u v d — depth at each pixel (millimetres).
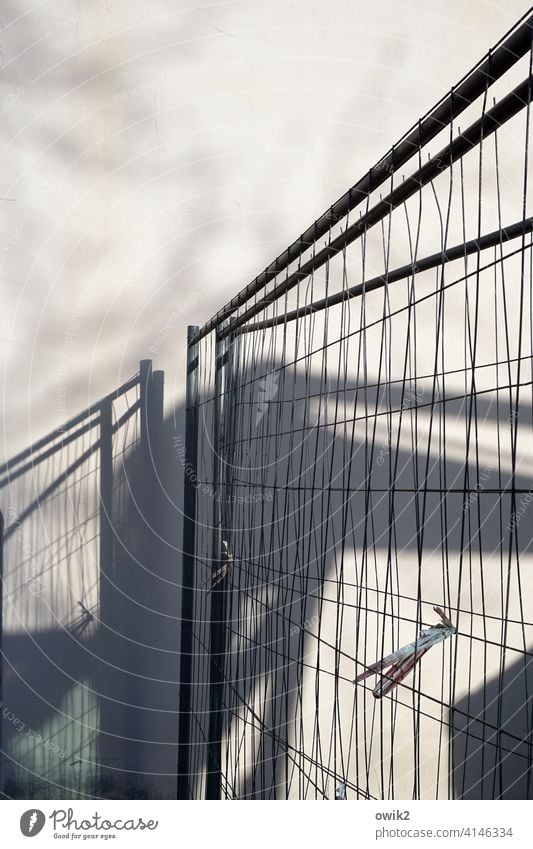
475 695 2953
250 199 2902
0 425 2744
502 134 2945
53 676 2787
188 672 2619
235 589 2730
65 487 2801
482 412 2951
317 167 2930
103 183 2811
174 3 2830
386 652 2902
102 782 2801
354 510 2902
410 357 2912
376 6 2941
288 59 2902
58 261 2783
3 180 2732
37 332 2775
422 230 2916
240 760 2766
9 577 2750
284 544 2814
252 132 2895
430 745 2918
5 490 2750
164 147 2846
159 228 2855
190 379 2689
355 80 2936
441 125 968
